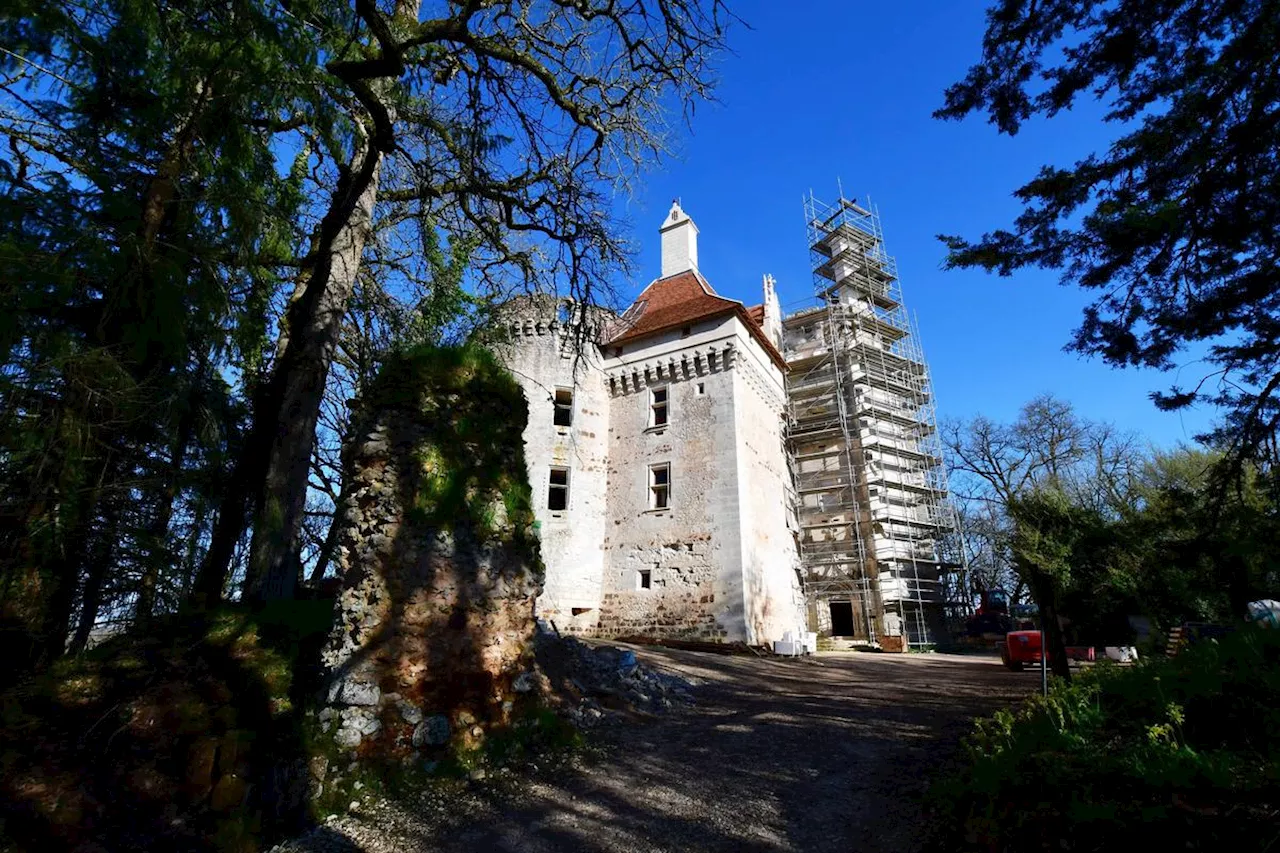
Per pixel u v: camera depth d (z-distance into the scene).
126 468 7.29
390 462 6.98
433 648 6.60
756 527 22.28
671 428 23.52
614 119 11.09
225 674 6.28
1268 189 6.04
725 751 7.39
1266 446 7.71
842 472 31.14
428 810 5.55
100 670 6.09
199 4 6.04
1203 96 5.94
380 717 6.07
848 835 4.97
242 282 8.02
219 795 5.16
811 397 33.22
